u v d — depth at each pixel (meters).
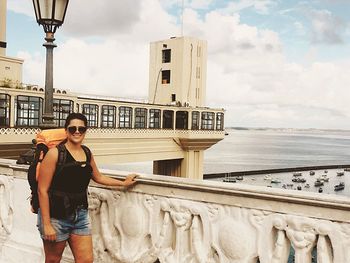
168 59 53.31
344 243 3.24
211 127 48.22
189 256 4.16
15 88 26.73
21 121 26.36
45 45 5.81
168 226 4.32
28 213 5.47
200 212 4.05
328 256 3.35
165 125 43.59
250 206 3.74
